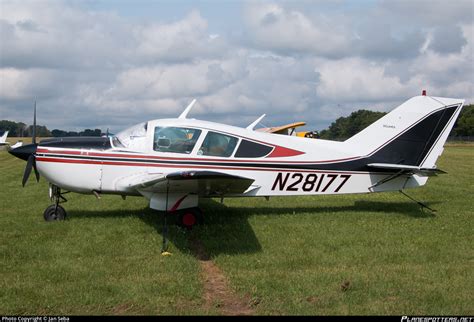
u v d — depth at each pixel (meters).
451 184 11.95
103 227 6.85
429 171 7.72
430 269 5.06
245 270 5.04
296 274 4.88
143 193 6.97
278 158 7.67
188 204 6.93
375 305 4.11
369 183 8.06
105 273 4.86
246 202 9.25
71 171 7.23
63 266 5.05
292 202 9.27
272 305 4.12
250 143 7.59
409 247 5.92
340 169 7.91
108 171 7.26
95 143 7.34
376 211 8.27
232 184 6.18
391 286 4.54
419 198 9.77
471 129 72.69
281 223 7.21
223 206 8.73
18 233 6.47
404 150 8.13
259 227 6.93
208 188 6.49
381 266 5.20
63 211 7.43
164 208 6.91
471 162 19.72
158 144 7.33
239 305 4.16
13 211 8.22
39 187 11.72
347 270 5.02
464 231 6.73
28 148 7.28
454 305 4.11
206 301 4.24
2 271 4.92
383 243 6.12
